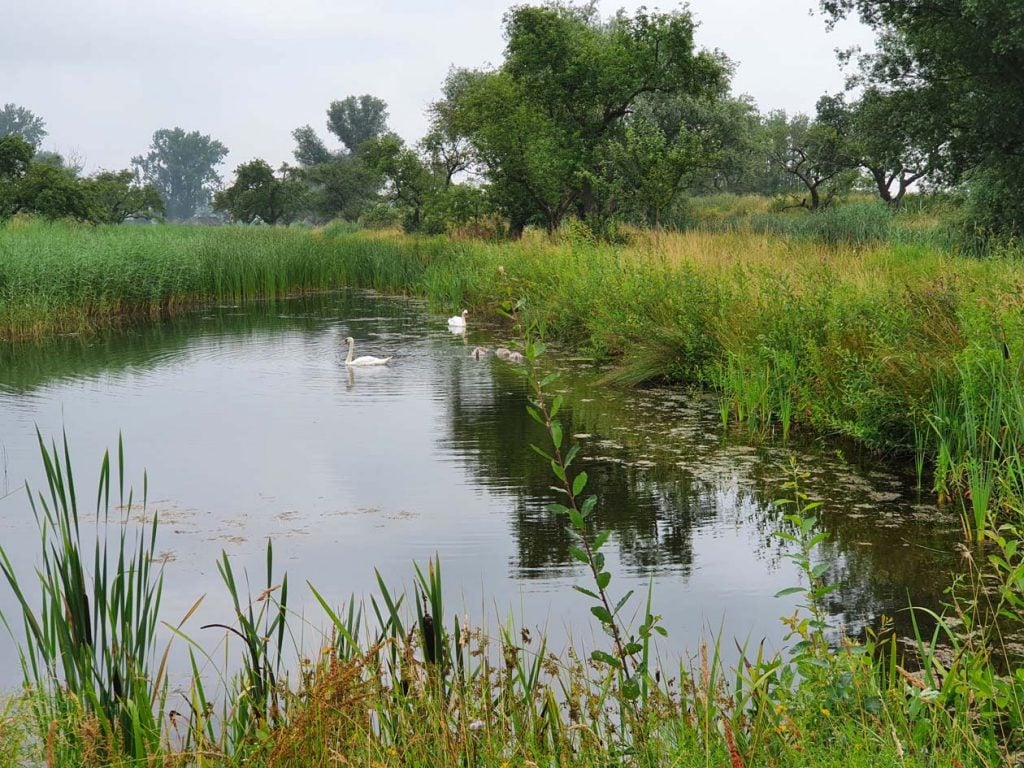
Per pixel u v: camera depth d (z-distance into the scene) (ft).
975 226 72.33
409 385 50.80
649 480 32.01
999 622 20.21
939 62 85.61
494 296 80.84
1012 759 12.88
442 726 12.30
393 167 160.56
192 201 570.05
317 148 406.82
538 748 12.80
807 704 13.14
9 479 33.35
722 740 12.46
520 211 127.75
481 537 26.71
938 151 87.86
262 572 24.34
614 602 21.91
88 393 49.14
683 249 69.46
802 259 60.29
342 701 12.26
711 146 112.27
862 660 13.56
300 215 318.04
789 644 19.40
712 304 49.85
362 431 40.04
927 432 31.14
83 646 14.62
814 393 37.58
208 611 21.86
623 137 120.78
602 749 12.46
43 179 147.33
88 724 12.21
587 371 54.03
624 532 26.96
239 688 15.90
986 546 24.89
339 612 21.30
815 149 158.20
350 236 141.08
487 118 123.13
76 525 15.39
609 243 91.86
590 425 40.16
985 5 76.07
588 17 181.16
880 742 12.06
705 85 120.98
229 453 36.52
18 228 119.65
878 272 49.11
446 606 21.75
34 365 58.13
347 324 79.15
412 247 121.08
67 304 78.23
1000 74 81.92
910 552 24.67
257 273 103.60
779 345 41.29
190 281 95.66
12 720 13.76
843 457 34.27
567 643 19.62
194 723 14.55
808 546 14.71
